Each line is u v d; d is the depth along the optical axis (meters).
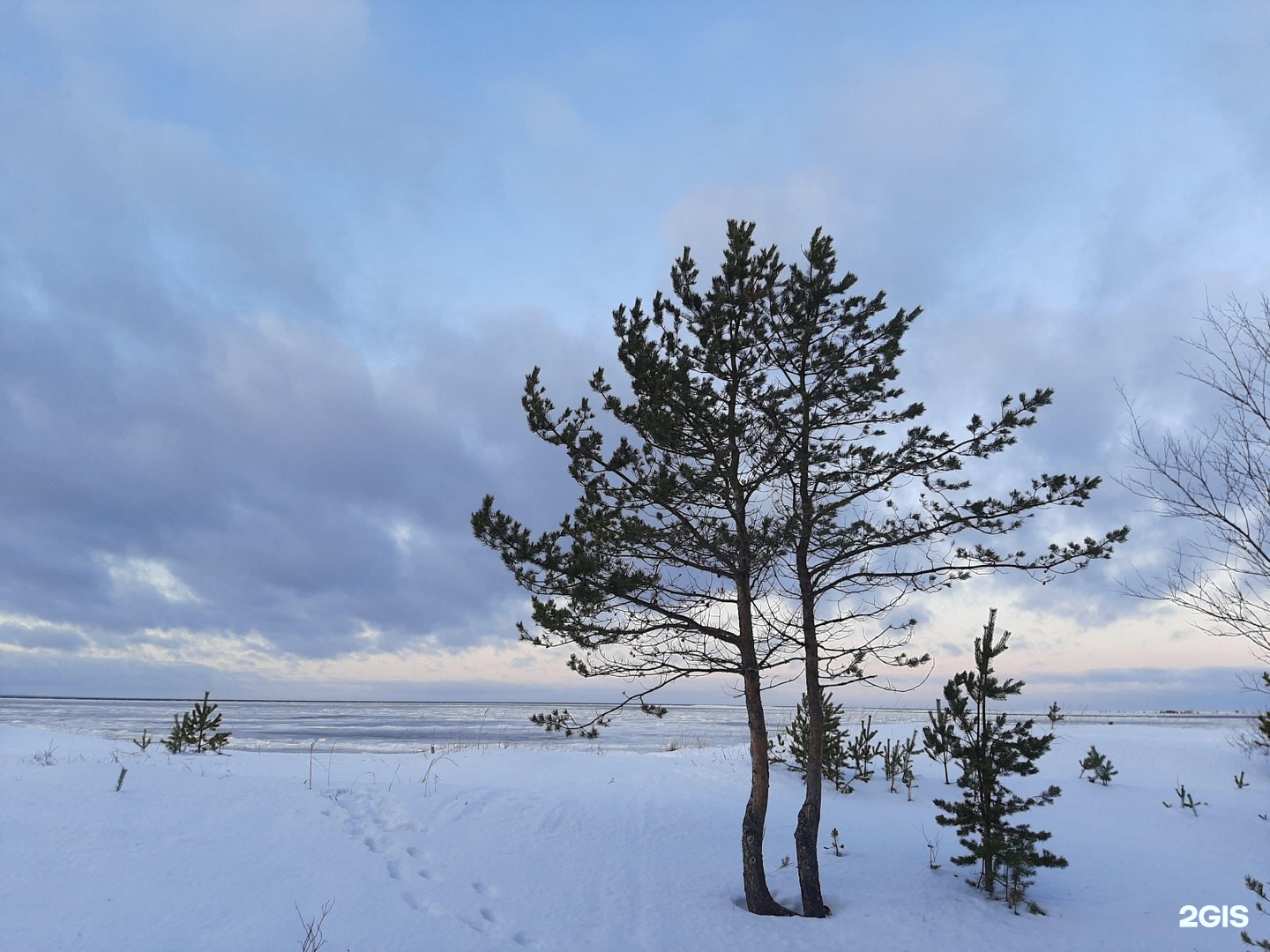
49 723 40.38
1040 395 9.43
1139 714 73.88
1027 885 11.09
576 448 10.39
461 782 15.91
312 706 138.50
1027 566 9.56
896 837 14.17
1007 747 11.11
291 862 9.55
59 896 7.83
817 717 10.64
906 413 10.54
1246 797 17.72
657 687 10.31
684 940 8.72
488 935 8.30
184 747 19.00
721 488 10.48
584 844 11.94
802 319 10.20
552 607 9.91
